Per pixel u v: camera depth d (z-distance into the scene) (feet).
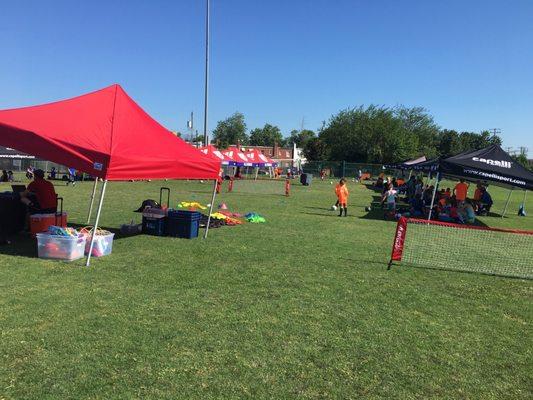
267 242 36.42
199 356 15.14
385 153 234.58
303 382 13.82
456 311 21.29
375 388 13.70
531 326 19.80
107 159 26.61
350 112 247.91
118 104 32.27
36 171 34.50
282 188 117.29
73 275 23.89
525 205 102.58
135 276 24.31
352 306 21.11
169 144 32.89
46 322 17.25
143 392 12.74
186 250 31.71
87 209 52.54
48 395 12.32
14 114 28.86
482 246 40.22
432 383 14.21
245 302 20.88
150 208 38.63
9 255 27.37
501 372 15.23
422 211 65.62
